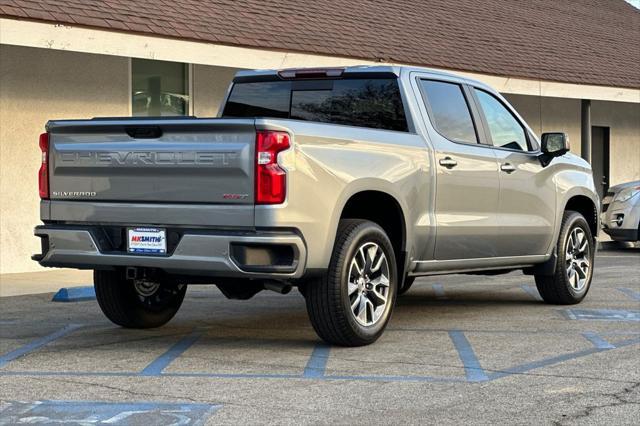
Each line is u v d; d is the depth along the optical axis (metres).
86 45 13.14
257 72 9.30
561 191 10.18
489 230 9.14
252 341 8.25
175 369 7.05
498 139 9.52
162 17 14.48
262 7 17.06
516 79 19.72
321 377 6.76
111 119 7.56
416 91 8.69
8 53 13.97
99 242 7.62
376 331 7.90
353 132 7.76
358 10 19.50
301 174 7.17
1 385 6.54
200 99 16.50
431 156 8.52
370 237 7.76
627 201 18.39
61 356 7.58
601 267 15.11
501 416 5.72
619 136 25.89
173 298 9.00
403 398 6.15
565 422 5.59
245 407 5.92
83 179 7.74
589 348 7.90
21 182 14.16
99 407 5.93
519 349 7.85
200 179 7.23
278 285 7.42
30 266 14.27
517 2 26.06
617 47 25.34
